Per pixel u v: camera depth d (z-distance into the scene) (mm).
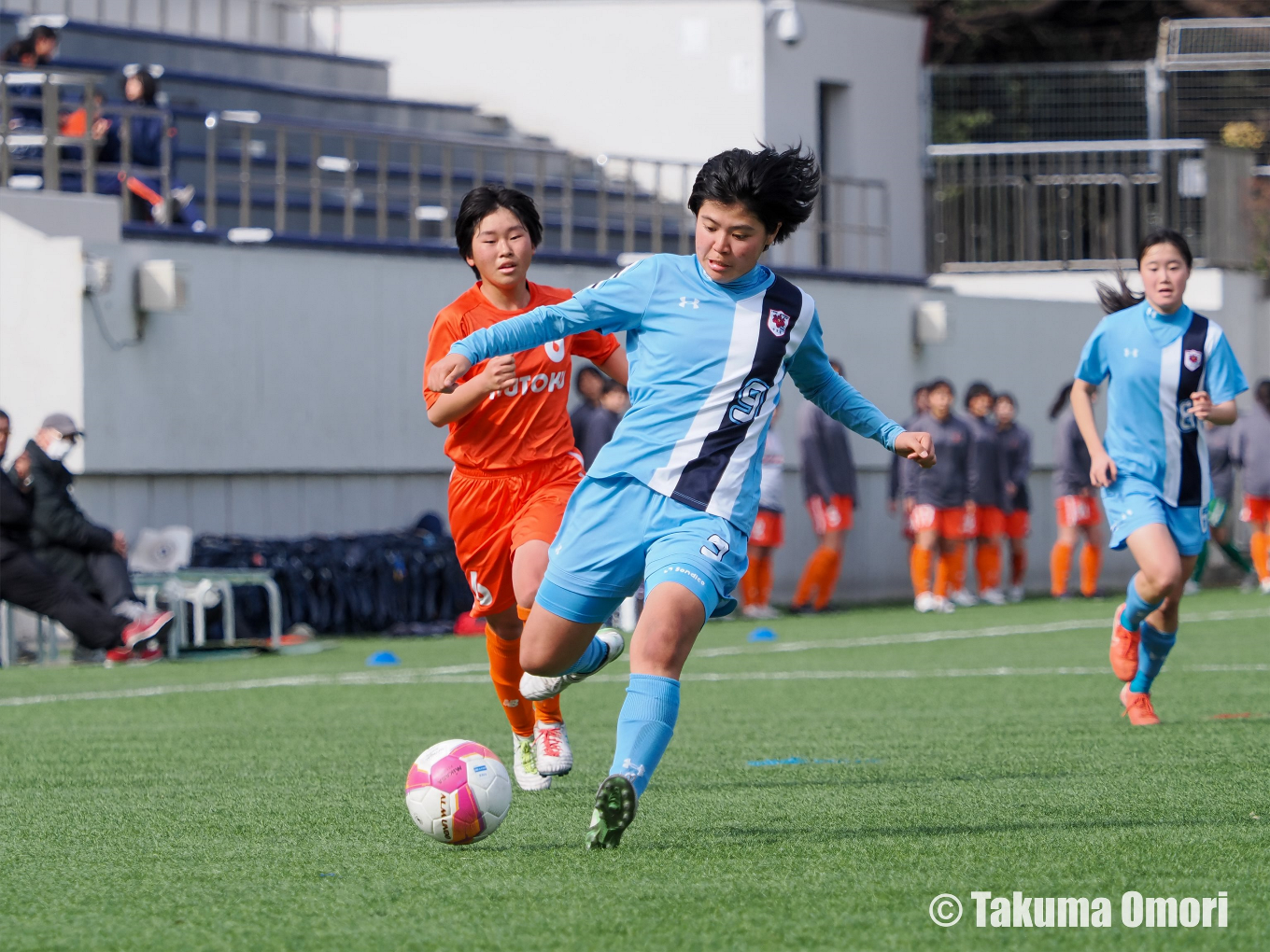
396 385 58344
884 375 70375
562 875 16172
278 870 16750
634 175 80625
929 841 17734
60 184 58312
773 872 16172
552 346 21922
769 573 59844
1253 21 90062
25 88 60531
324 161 70812
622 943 13477
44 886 16125
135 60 73375
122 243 51656
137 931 14188
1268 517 69375
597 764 25125
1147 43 101125
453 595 55188
